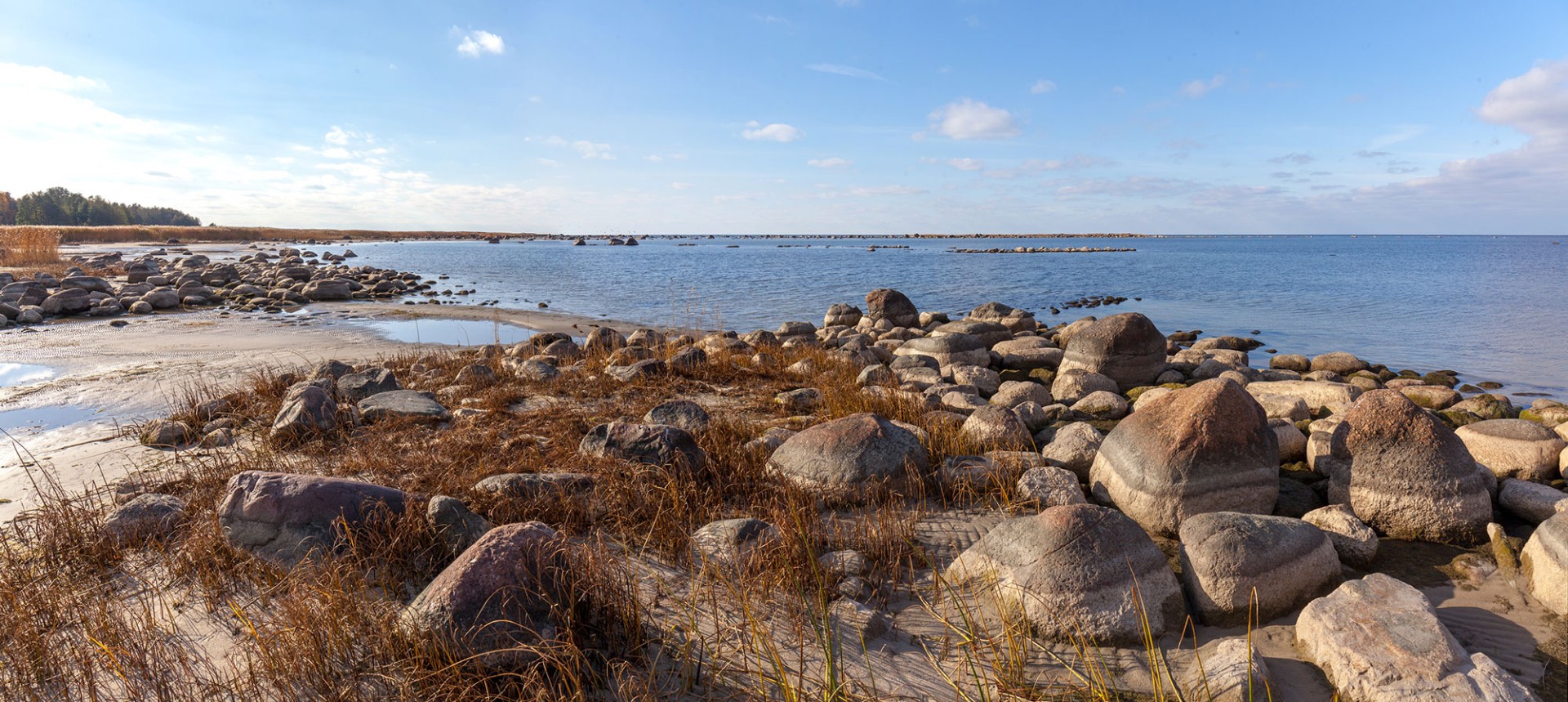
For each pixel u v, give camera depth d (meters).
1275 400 9.79
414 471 7.11
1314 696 4.03
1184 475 6.09
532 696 3.79
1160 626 4.59
